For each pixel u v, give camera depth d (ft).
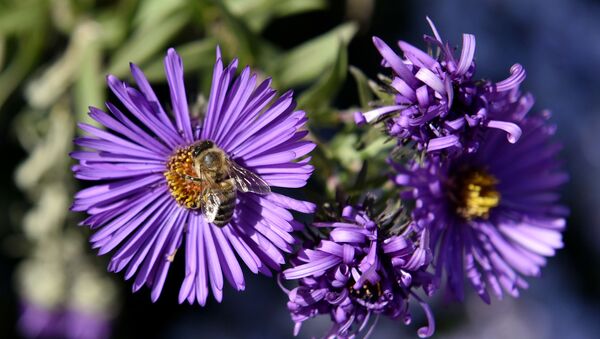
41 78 0.91
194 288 0.70
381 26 0.99
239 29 0.82
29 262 0.99
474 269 0.75
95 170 0.68
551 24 1.06
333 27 0.97
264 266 0.68
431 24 0.67
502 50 1.04
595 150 1.08
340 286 0.67
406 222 0.68
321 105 0.78
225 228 0.70
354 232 0.66
